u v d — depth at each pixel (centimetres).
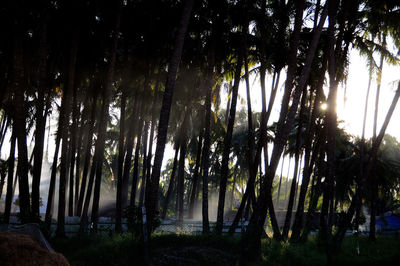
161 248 1452
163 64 2570
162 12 2312
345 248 1905
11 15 1725
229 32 2317
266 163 2348
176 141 3622
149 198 1583
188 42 2502
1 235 719
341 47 2306
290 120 1584
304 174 2173
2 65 2255
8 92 2486
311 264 1495
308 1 2266
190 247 1478
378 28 2409
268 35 2386
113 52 1930
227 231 2052
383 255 1744
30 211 1602
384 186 3906
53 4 1931
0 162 2697
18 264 670
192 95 2884
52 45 2192
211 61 2155
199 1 2214
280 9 2239
